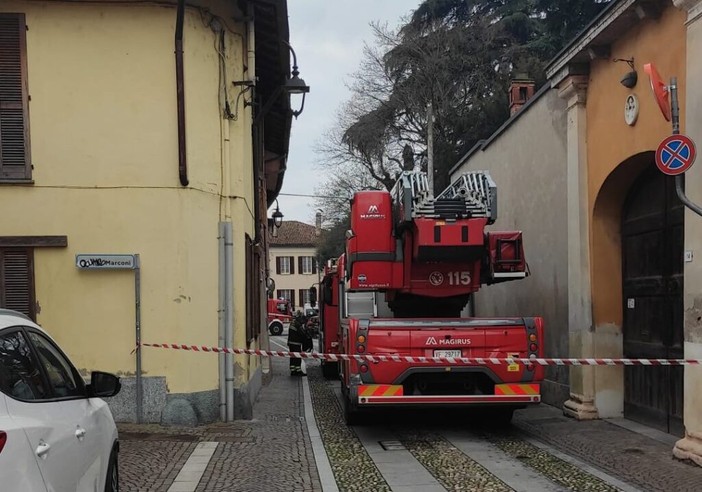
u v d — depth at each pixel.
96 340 8.95
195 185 9.31
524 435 8.88
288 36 11.68
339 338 13.26
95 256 8.88
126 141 9.11
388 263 9.41
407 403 8.33
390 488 6.29
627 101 8.65
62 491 3.47
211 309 9.52
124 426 8.78
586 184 9.86
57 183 9.01
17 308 8.89
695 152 6.33
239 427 9.18
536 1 35.69
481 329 8.47
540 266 11.84
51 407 3.77
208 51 9.65
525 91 18.94
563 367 10.79
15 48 9.02
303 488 6.26
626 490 6.05
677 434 8.27
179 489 6.18
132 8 9.16
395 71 38.03
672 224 8.38
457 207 8.95
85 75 9.09
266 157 18.42
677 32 7.59
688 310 7.04
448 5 38.00
